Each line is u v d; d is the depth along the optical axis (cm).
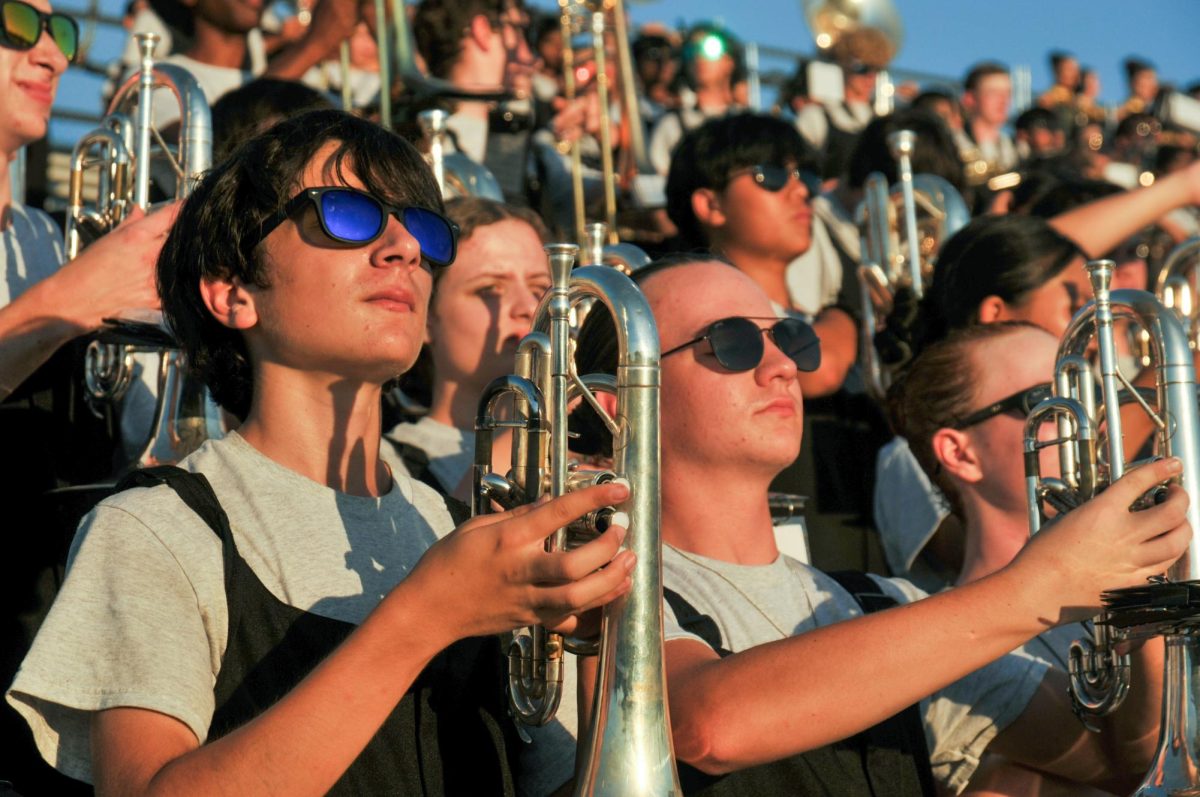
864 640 230
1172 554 237
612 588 186
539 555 184
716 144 509
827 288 570
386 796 217
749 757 229
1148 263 759
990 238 450
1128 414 412
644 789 200
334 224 225
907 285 501
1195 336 447
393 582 229
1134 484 238
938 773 314
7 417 349
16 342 317
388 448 365
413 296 232
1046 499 288
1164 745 256
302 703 188
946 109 929
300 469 233
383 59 522
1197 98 1239
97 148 441
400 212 234
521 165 605
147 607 207
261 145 235
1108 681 278
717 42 826
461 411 401
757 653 235
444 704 230
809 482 479
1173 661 257
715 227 514
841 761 273
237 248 231
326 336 227
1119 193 575
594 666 230
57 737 209
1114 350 279
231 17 598
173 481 221
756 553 294
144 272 325
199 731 203
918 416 360
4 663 330
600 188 637
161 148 397
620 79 663
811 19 961
